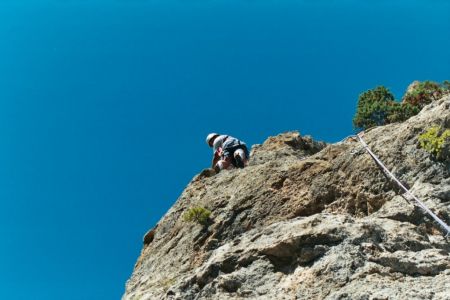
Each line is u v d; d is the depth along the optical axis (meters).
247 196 14.05
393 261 10.47
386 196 12.57
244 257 11.48
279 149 17.66
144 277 13.99
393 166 12.96
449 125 12.87
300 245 11.12
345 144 14.28
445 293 9.59
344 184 13.27
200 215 14.05
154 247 14.95
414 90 18.52
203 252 13.29
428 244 11.06
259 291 10.82
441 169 12.43
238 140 17.22
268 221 13.31
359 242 10.84
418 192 12.20
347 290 10.00
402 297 9.53
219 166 16.72
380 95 18.89
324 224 11.40
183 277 12.29
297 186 13.76
